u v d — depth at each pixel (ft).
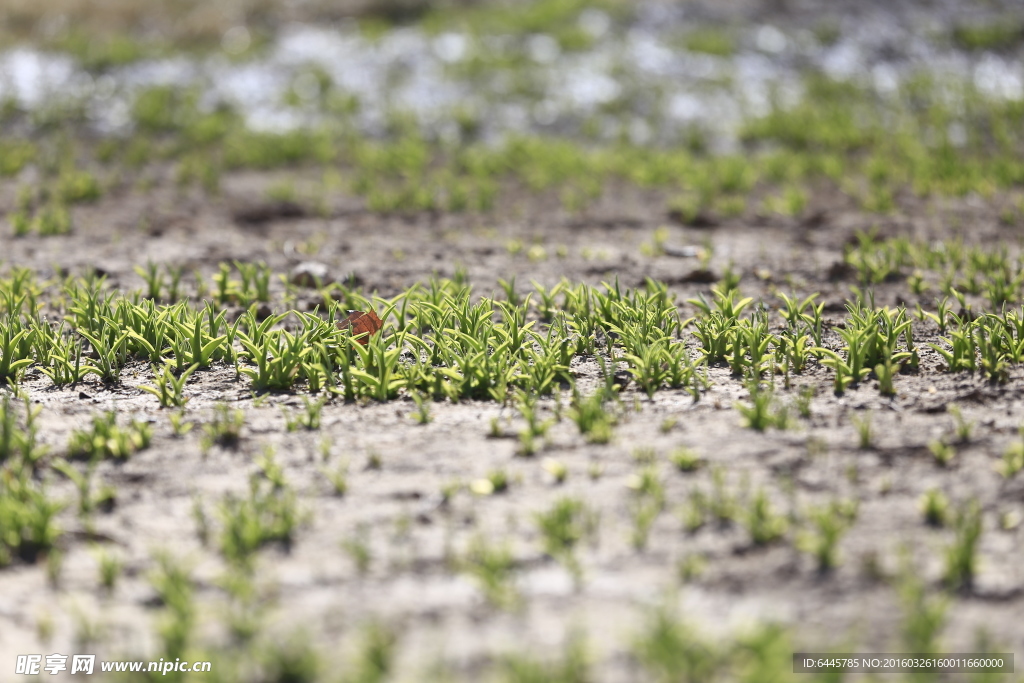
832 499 20.67
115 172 61.62
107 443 23.32
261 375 27.63
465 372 26.94
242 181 60.49
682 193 57.41
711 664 15.83
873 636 16.53
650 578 18.20
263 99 79.30
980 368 27.81
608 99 80.28
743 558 18.69
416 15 102.17
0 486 21.63
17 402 26.58
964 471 21.67
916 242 45.19
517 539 19.57
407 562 18.90
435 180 60.08
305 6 102.58
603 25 99.14
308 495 21.45
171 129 71.77
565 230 49.65
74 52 86.74
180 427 24.82
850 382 27.22
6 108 72.90
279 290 39.32
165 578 18.12
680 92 82.69
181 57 87.81
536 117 76.69
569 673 15.44
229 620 17.11
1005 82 88.69
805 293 37.96
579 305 33.24
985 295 36.55
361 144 69.00
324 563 18.93
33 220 50.31
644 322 30.83
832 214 52.08
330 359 28.96
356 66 86.74
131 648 16.75
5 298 33.37
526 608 17.47
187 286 39.58
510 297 35.70
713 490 21.08
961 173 58.70
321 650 16.48
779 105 80.07
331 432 24.58
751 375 27.76
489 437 24.13
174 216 51.98
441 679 15.60
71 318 34.24
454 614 17.35
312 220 51.96
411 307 32.63
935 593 17.60
